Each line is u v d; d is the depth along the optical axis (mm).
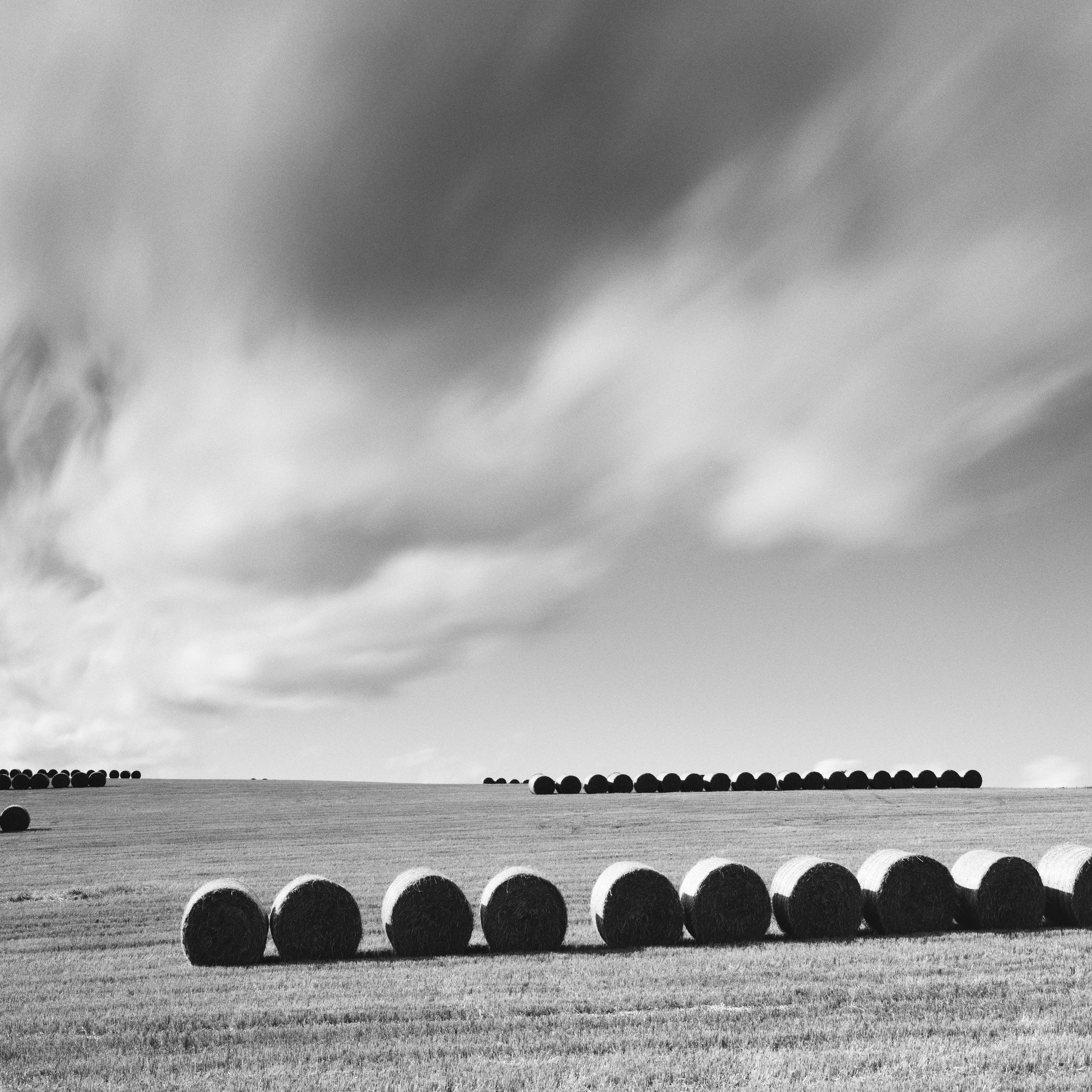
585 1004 13273
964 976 14711
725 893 18703
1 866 32500
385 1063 11039
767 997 13539
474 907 21906
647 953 17062
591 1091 10094
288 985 14922
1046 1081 10219
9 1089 10469
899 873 19406
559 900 18297
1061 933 18891
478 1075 10539
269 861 31516
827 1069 10625
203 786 76000
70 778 77312
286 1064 11086
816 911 18859
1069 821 38750
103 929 20219
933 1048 11242
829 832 36375
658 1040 11648
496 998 13750
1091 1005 12992
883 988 13898
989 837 33344
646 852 31250
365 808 52688
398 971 15867
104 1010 13477
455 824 42938
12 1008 13672
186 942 16969
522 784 75875
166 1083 10531
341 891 17766
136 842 39125
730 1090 10055
